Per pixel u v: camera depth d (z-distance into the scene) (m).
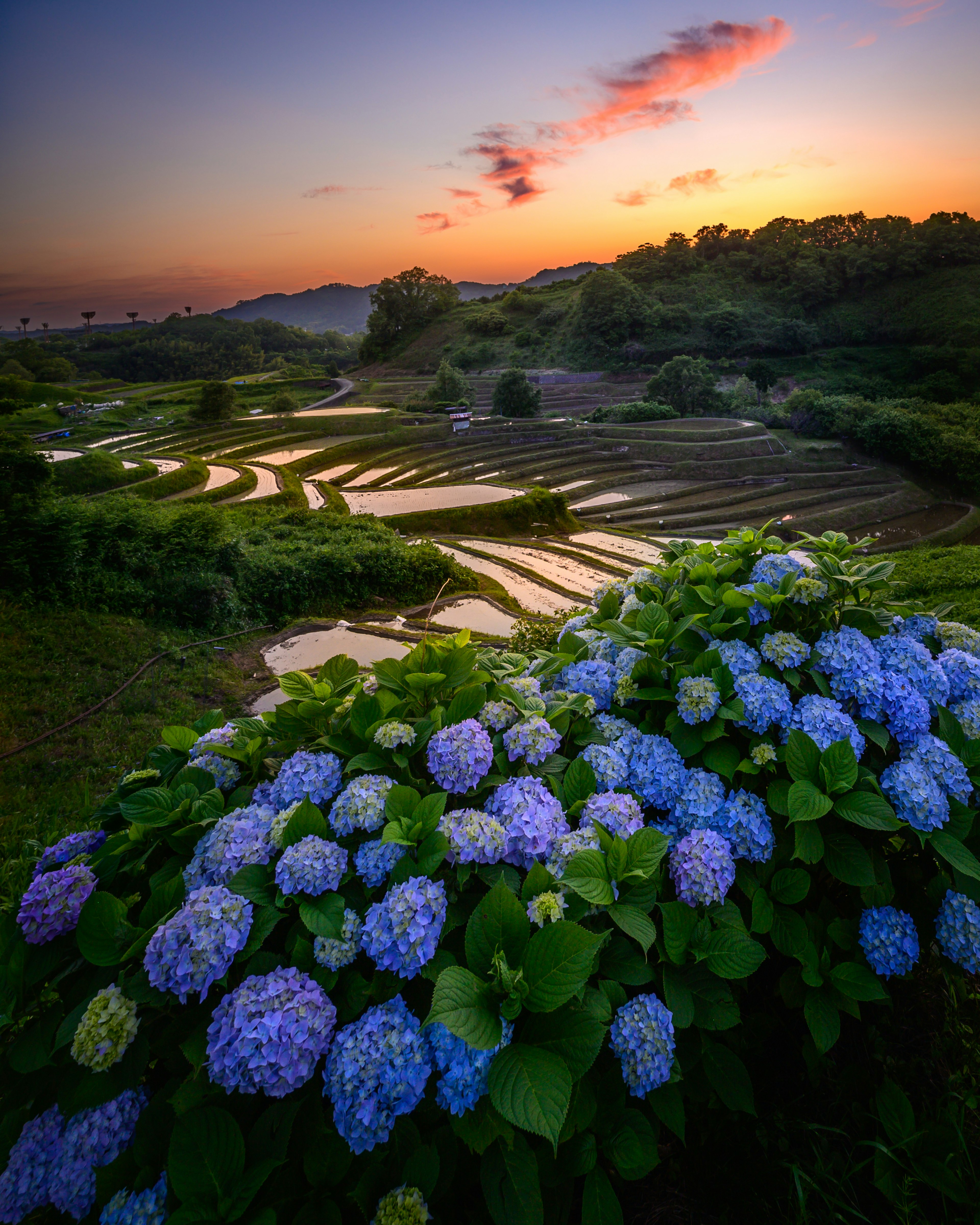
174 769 2.51
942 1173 1.88
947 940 2.07
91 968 1.91
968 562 27.50
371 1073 1.47
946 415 91.56
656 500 61.12
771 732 2.39
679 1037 1.97
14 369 144.62
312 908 1.74
